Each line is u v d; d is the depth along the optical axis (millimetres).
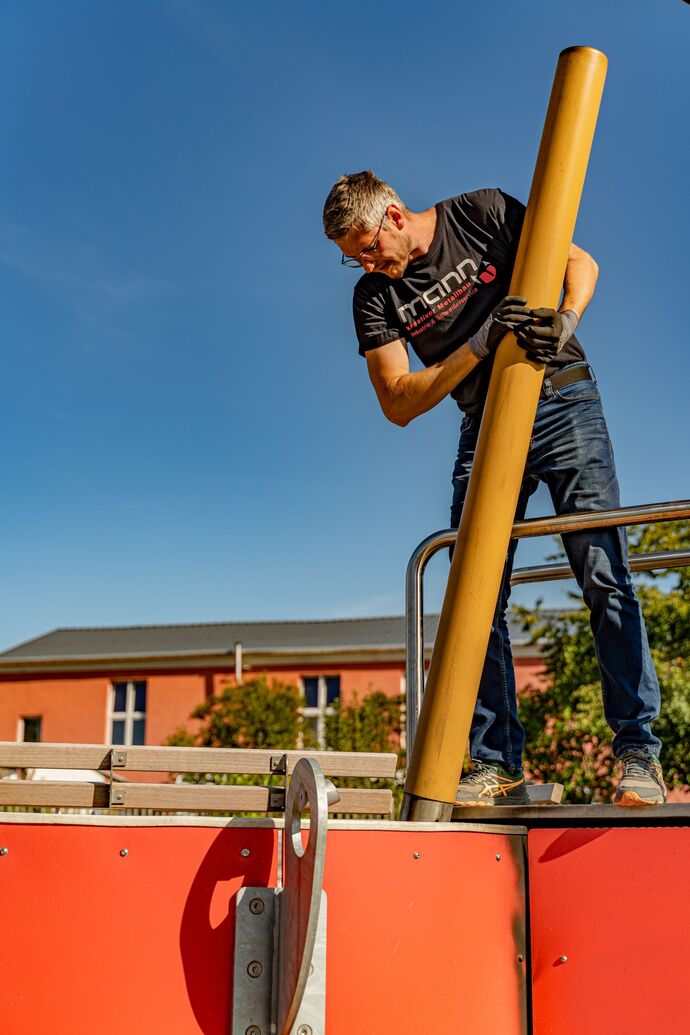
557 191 2346
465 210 2773
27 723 27141
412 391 2580
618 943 2023
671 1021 1961
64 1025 1717
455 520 2889
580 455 2635
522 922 2066
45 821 1792
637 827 2080
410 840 1979
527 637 20969
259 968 1806
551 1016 2018
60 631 32969
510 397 2258
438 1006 1905
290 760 2225
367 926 1899
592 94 2373
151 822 1834
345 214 2674
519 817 2248
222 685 26047
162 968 1774
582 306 2619
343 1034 1833
